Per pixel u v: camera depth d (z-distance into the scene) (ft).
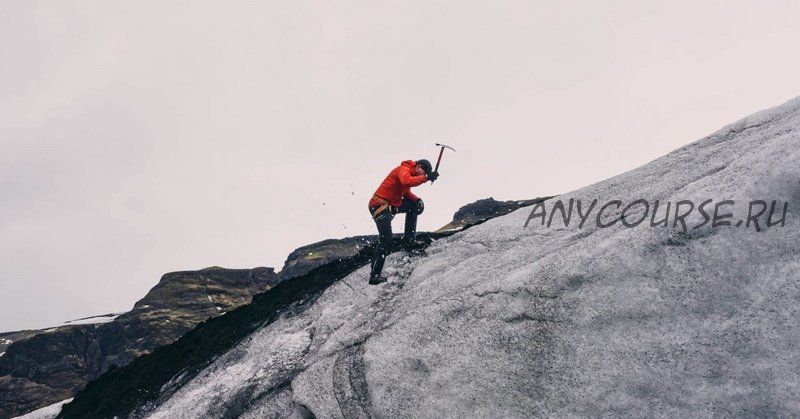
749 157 18.08
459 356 19.07
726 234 16.31
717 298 15.69
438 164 26.25
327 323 27.27
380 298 27.20
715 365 14.92
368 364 20.98
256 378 25.57
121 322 262.47
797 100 23.49
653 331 16.11
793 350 14.17
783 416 13.65
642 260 17.22
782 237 15.65
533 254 22.49
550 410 16.58
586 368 16.57
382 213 26.61
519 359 17.90
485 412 17.54
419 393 19.06
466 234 29.48
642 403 15.39
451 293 22.82
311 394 21.91
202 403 25.79
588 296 17.60
